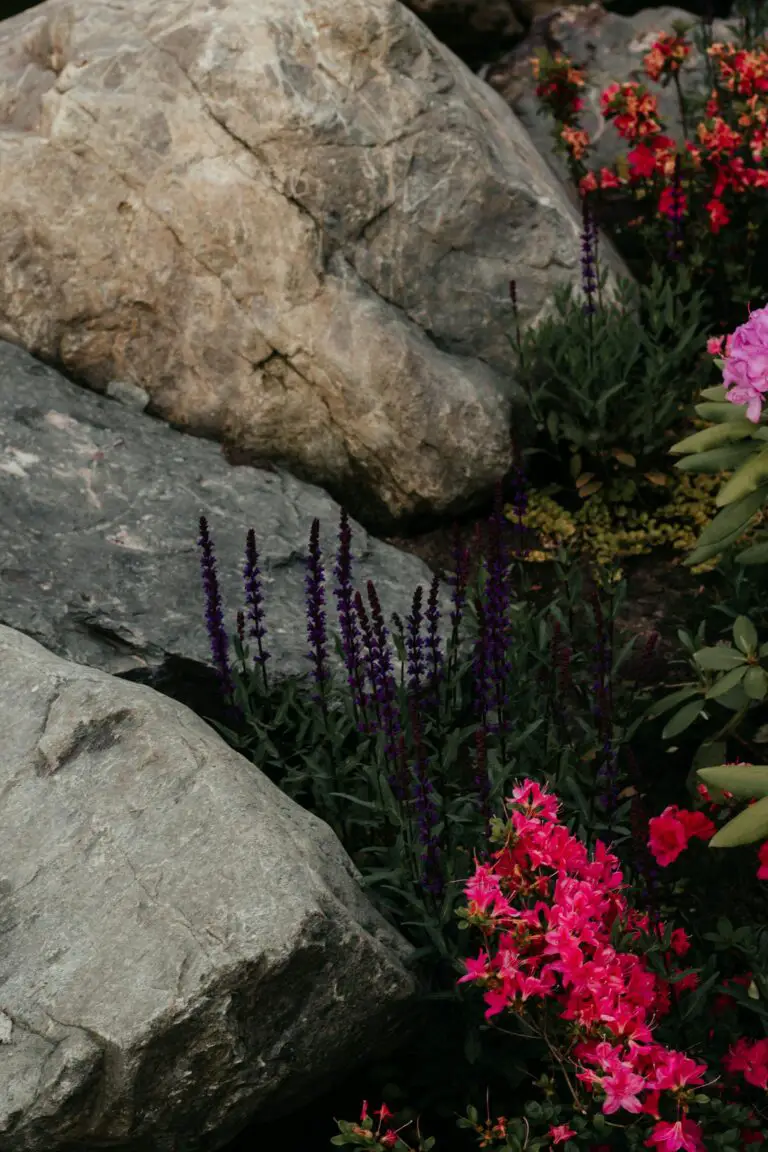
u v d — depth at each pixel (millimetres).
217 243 5285
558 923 2988
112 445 5133
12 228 5418
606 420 5445
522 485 5145
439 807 3504
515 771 3855
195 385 5391
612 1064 2893
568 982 3041
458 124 5562
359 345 5246
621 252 6473
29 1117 2818
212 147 5281
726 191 6086
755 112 5871
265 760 4129
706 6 6523
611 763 3656
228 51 5309
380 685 3990
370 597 3760
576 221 5949
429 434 5266
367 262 5395
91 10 5602
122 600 4527
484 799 3414
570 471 5531
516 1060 3350
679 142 6668
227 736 4215
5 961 3072
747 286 5934
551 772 3959
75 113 5359
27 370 5383
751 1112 3150
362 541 5062
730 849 3674
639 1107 2881
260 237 5262
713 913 3641
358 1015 3172
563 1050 3152
